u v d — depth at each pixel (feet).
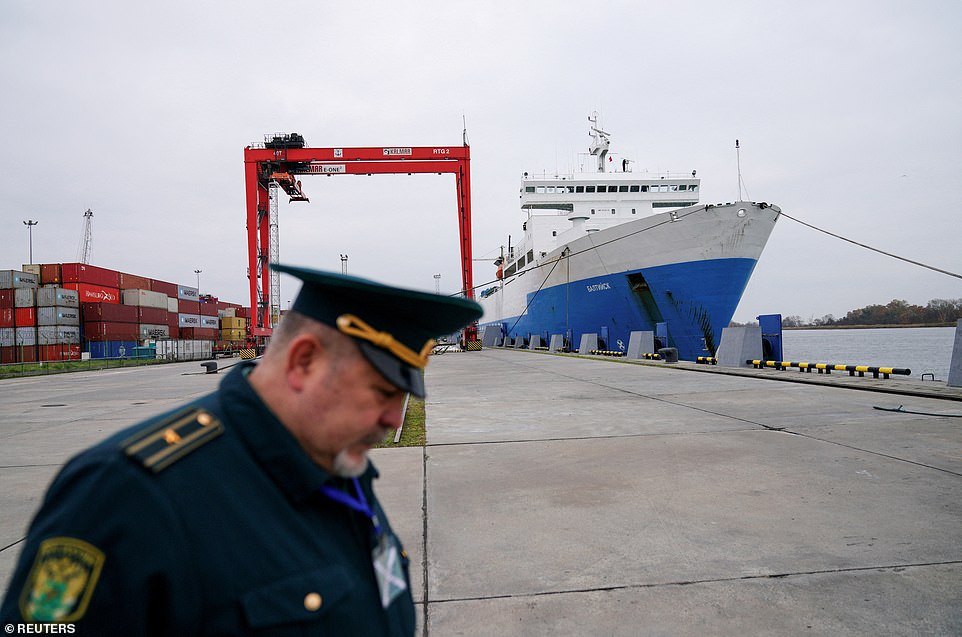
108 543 2.13
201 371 73.05
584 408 25.77
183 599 2.21
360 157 91.09
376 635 2.73
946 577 8.38
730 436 18.53
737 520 10.96
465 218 93.04
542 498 12.69
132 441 2.42
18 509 12.95
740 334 44.29
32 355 90.84
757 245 56.44
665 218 59.36
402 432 20.88
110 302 107.45
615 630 7.18
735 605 7.73
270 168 90.43
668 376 39.47
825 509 11.41
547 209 103.71
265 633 2.29
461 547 10.03
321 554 2.63
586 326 76.59
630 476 14.23
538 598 8.10
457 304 2.87
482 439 19.34
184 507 2.31
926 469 14.07
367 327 2.79
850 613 7.43
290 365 2.84
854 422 20.21
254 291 88.22
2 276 91.61
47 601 2.06
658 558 9.34
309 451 2.87
